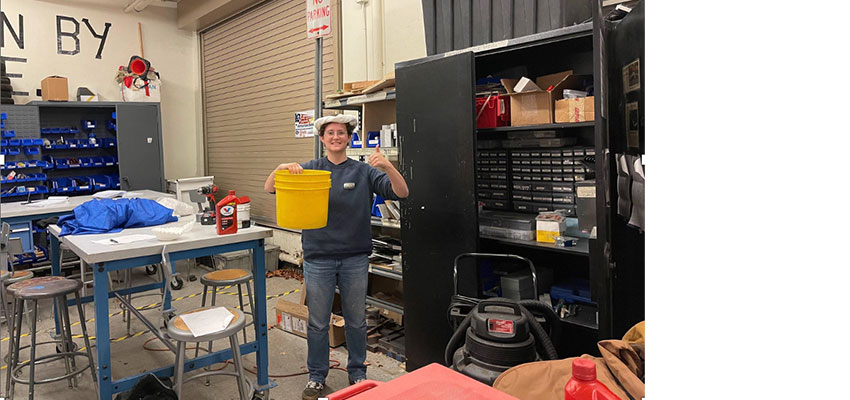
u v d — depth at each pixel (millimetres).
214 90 7012
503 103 2779
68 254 5422
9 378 2746
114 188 6219
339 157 2676
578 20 2492
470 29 2768
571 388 860
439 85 2684
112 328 3848
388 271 3348
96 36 6395
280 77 5797
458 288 2711
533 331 1996
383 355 3373
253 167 6398
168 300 3572
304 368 3164
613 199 1990
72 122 6215
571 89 2631
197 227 2836
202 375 2420
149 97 6355
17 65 5859
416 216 2898
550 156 2785
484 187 3127
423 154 2814
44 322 4000
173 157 7145
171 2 6871
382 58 4387
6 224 3121
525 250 3146
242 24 6336
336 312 3771
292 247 5660
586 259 2934
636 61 1699
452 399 819
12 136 5426
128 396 2121
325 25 3363
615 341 1226
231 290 4945
